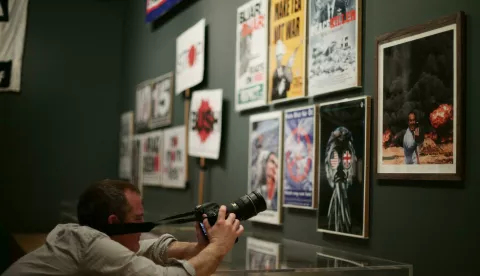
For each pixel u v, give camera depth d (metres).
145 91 6.80
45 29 7.64
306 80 3.60
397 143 2.84
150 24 6.86
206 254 2.12
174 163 5.77
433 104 2.64
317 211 3.46
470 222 2.44
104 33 7.96
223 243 2.16
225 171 4.71
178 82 5.69
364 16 3.16
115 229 2.12
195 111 5.11
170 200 5.93
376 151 2.98
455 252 2.50
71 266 2.03
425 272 2.65
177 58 5.75
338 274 2.49
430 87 2.66
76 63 7.78
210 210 2.26
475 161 2.45
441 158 2.58
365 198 3.03
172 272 2.03
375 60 3.02
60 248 2.06
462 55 2.51
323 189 3.38
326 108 3.39
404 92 2.82
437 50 2.64
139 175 6.85
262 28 4.14
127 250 2.04
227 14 4.82
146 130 6.77
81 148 7.73
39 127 7.53
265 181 4.02
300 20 3.68
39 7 7.63
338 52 3.30
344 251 3.06
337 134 3.28
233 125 4.61
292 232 3.73
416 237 2.72
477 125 2.45
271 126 3.99
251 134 4.24
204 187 5.09
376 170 2.98
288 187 3.74
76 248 2.05
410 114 2.77
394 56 2.89
